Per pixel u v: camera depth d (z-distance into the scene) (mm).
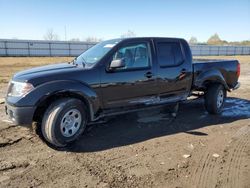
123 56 5145
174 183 3451
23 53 43781
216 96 6555
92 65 4852
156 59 5531
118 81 5016
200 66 6363
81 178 3535
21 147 4496
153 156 4246
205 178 3586
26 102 4223
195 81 6273
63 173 3660
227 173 3729
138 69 5266
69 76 4562
